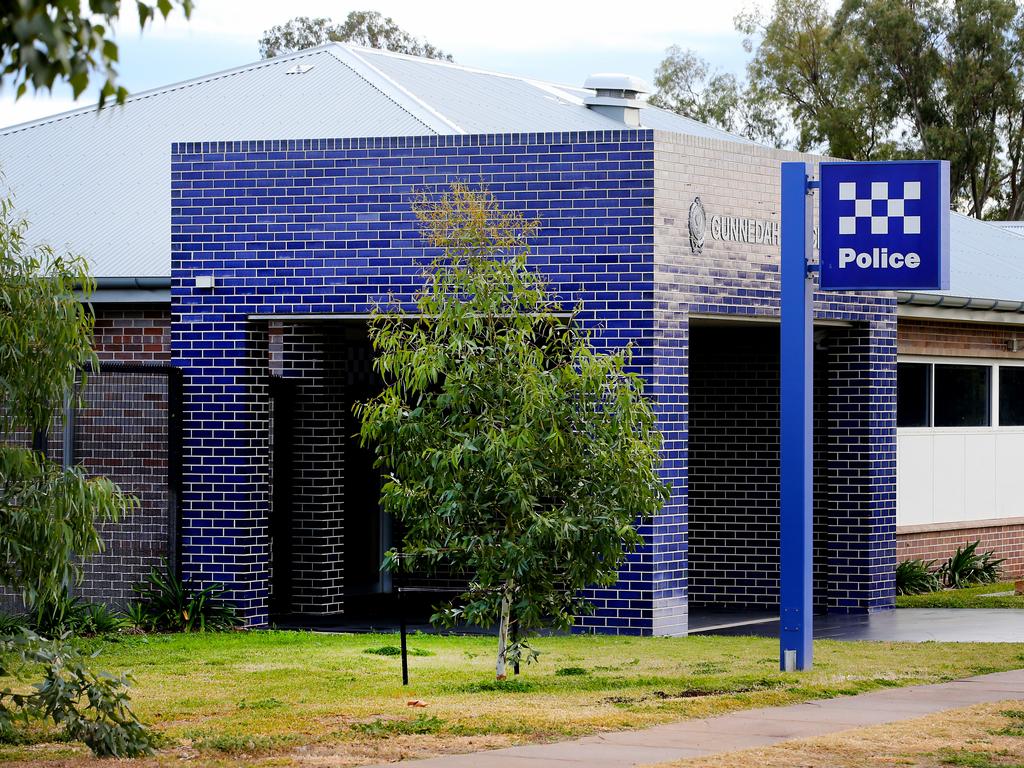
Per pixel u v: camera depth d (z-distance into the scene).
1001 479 26.34
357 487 22.25
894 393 21.14
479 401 12.94
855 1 55.41
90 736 9.77
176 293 18.81
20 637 10.09
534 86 28.67
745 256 18.98
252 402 18.62
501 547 12.76
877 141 55.94
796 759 9.39
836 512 20.83
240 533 18.42
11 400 11.47
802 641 14.12
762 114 59.72
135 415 18.53
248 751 9.84
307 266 18.50
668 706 11.58
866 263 14.50
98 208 23.20
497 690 12.72
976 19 53.84
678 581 17.92
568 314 17.09
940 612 20.64
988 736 10.19
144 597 18.22
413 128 22.86
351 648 16.34
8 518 10.84
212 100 25.86
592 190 17.73
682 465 17.95
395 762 9.40
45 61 4.96
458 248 16.70
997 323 25.45
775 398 21.66
